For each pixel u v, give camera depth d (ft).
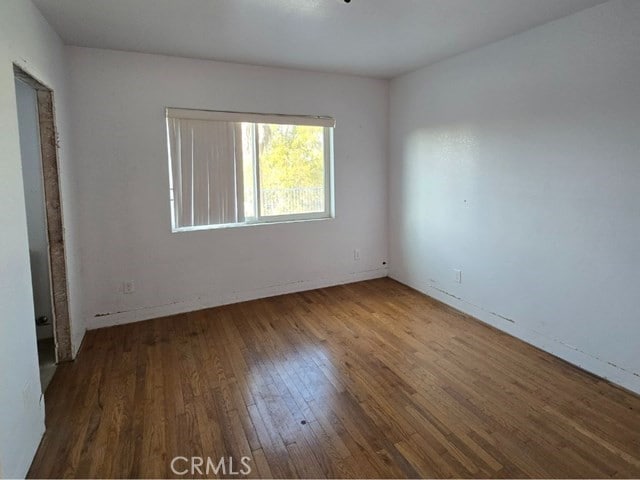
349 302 13.25
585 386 8.20
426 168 13.32
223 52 11.04
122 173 11.15
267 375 8.73
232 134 12.48
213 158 12.28
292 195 13.97
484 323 11.47
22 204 6.28
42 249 10.29
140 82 11.05
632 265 7.82
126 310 11.65
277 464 6.11
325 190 14.58
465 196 11.79
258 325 11.44
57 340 9.23
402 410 7.44
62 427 6.97
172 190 11.94
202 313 12.38
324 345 10.16
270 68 12.69
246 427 6.98
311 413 7.37
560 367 8.97
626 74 7.63
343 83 13.99
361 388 8.19
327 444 6.55
